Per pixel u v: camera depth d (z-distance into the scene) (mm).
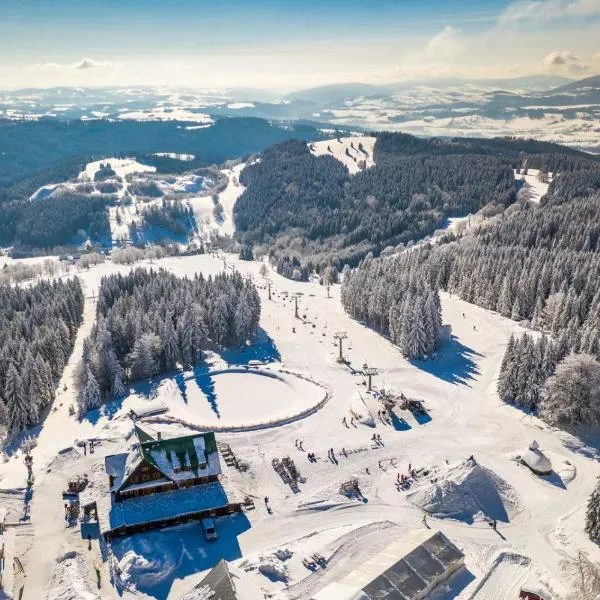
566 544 57625
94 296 180625
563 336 91688
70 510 63438
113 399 98625
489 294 142125
